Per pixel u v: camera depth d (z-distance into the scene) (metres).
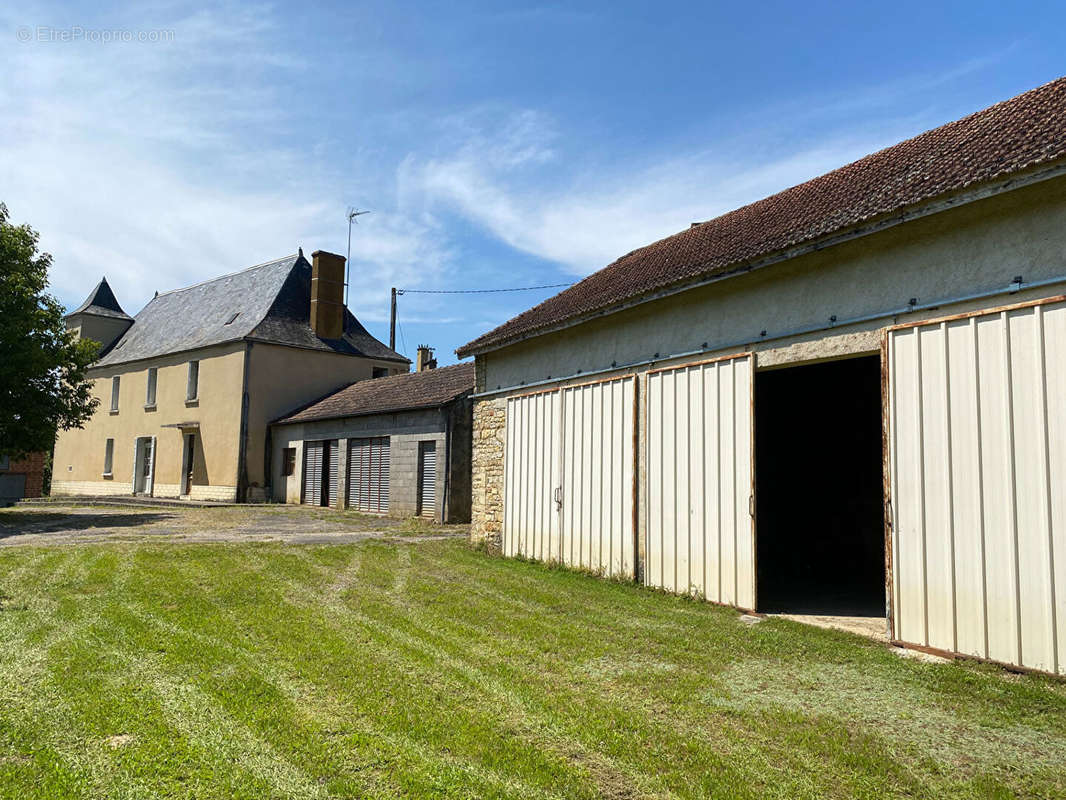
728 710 4.13
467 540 12.91
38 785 3.01
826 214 6.92
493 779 3.20
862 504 10.34
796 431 10.75
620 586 8.22
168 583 7.65
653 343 8.45
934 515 5.31
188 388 26.05
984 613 4.93
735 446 7.11
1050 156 4.68
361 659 4.95
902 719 4.00
